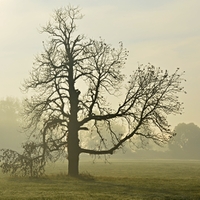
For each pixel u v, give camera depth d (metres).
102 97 48.12
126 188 33.72
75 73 48.56
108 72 47.38
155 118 44.12
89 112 48.25
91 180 42.34
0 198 26.56
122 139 46.50
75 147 48.31
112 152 47.47
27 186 35.41
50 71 48.44
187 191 31.64
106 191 31.25
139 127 45.97
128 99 45.50
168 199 26.66
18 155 47.53
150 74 44.94
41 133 48.78
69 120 48.50
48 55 48.53
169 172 67.19
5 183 38.62
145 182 40.00
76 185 36.34
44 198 26.52
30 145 47.53
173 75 44.50
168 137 45.12
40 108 48.44
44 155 48.25
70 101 48.53
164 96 44.38
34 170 47.72
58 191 31.16
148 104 44.31
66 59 48.50
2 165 47.38
